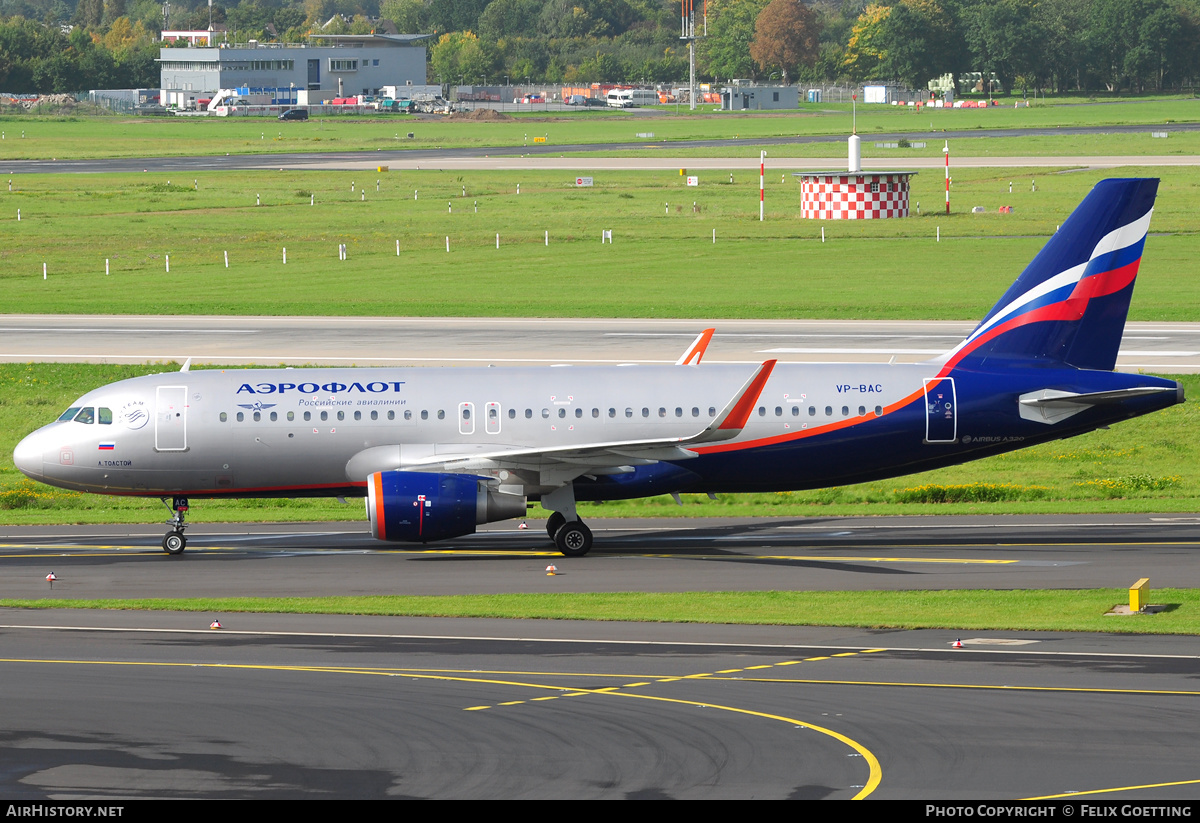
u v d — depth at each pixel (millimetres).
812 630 111625
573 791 73625
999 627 111625
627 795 72938
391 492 146250
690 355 171250
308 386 155375
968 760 77625
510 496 148625
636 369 158625
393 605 123312
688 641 107875
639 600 125062
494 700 90875
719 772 76312
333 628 114000
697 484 156375
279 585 134625
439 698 91438
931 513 175625
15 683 95875
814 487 158750
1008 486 191000
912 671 97438
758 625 113875
